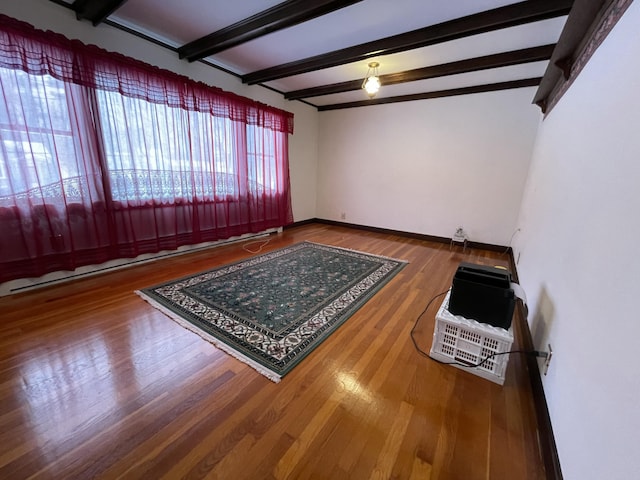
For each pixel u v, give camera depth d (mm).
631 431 648
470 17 2207
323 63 3098
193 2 2197
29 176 2209
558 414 1109
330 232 5062
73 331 1849
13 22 1950
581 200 1322
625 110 987
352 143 5172
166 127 3023
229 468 1052
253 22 2391
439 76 3229
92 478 1005
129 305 2205
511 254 3785
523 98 3645
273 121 4336
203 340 1812
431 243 4477
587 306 1049
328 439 1178
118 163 2717
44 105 2201
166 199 3186
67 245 2480
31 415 1241
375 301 2434
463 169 4195
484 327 1546
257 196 4316
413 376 1559
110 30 2508
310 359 1676
